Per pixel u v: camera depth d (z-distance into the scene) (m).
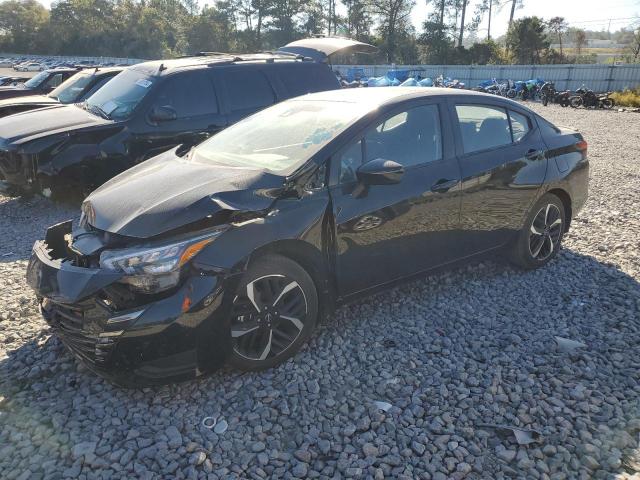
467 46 75.44
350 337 3.71
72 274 2.88
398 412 2.93
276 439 2.73
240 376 3.23
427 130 4.02
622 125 18.70
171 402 2.99
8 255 5.45
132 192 3.29
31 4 100.31
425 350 3.55
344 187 3.47
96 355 2.84
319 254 3.35
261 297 3.16
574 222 6.48
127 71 7.64
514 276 4.80
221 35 81.50
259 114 4.48
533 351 3.55
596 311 4.12
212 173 3.39
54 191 6.50
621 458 2.60
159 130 6.73
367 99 4.02
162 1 105.00
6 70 58.25
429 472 2.51
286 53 8.73
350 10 72.44
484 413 2.92
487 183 4.26
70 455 2.59
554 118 21.53
